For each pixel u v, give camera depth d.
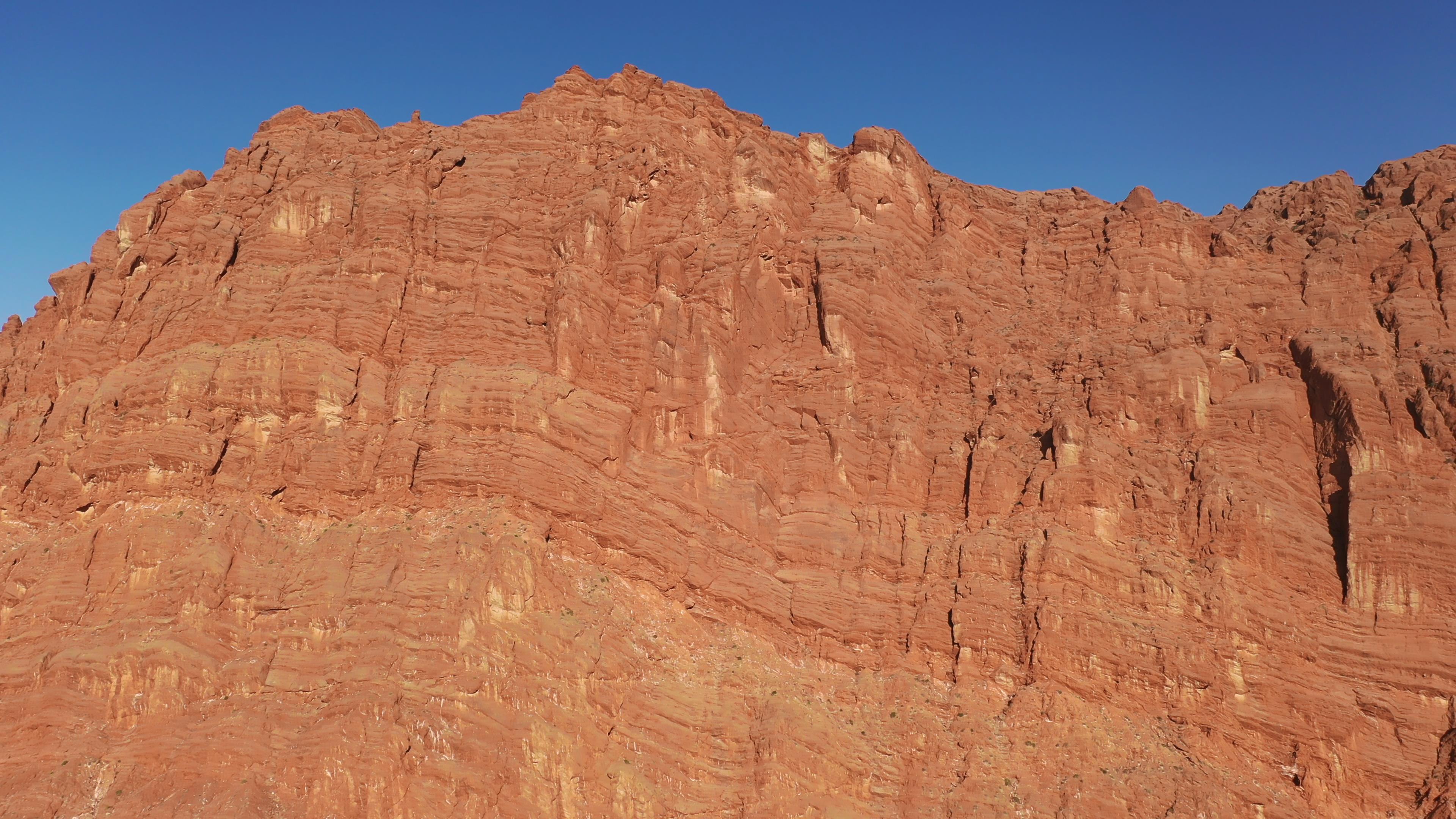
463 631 59.91
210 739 57.00
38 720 58.25
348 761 56.31
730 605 68.94
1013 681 67.31
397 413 69.31
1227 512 71.88
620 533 67.38
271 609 62.44
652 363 73.38
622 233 77.88
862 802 62.06
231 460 67.12
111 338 73.50
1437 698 68.19
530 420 68.44
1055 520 71.94
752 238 79.81
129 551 63.00
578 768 58.31
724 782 61.00
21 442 70.81
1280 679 68.00
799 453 75.69
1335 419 76.56
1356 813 65.44
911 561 72.25
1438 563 70.62
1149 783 62.31
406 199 77.44
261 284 73.56
